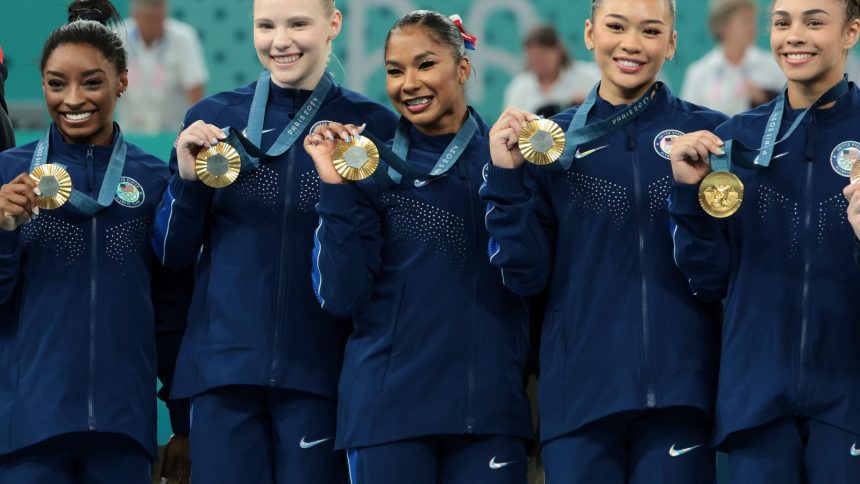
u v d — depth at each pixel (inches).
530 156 592.1
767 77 1283.2
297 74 644.1
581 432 608.7
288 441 634.2
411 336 613.9
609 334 605.0
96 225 629.6
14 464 615.2
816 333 584.4
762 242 595.8
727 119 628.7
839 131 596.7
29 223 626.2
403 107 630.5
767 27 637.3
